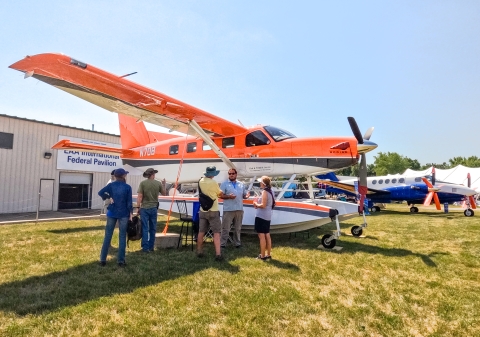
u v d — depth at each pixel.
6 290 2.99
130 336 2.15
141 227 4.77
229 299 2.85
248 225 6.09
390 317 2.55
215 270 3.74
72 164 13.48
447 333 2.33
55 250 4.78
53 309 2.55
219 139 7.59
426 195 14.23
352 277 3.59
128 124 9.70
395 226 8.43
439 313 2.67
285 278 3.51
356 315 2.59
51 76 4.97
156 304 2.70
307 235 6.66
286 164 6.62
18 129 11.96
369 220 10.34
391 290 3.19
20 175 11.94
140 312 2.53
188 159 8.09
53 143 12.95
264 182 4.46
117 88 5.43
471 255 4.73
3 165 11.50
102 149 8.92
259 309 2.64
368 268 3.98
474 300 2.96
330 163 6.18
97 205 14.38
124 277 3.42
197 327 2.29
